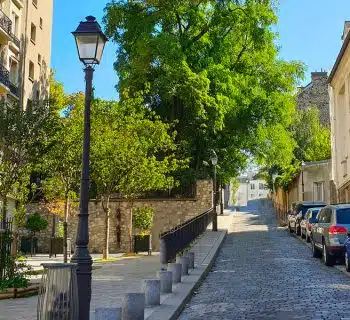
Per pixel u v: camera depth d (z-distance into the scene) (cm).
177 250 1831
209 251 2088
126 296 833
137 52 3272
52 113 1553
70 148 1964
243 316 961
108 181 2408
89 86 831
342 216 1709
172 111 3516
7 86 3269
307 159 5212
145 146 2470
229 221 4491
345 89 3272
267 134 3675
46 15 4222
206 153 3638
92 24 840
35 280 1488
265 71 3706
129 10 3453
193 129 3509
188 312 1019
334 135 3775
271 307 1042
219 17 3497
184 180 3338
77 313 664
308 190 4416
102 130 2345
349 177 3159
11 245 1356
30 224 2989
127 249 3191
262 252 2244
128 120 2456
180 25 3578
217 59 3578
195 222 2538
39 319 654
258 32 3519
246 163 3831
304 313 974
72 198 2275
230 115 3519
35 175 2219
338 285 1320
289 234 3288
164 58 3228
